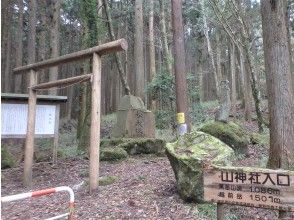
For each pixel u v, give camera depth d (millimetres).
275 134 3494
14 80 12703
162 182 3719
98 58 3674
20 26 11500
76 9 9758
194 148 3225
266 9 3574
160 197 3225
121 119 6438
